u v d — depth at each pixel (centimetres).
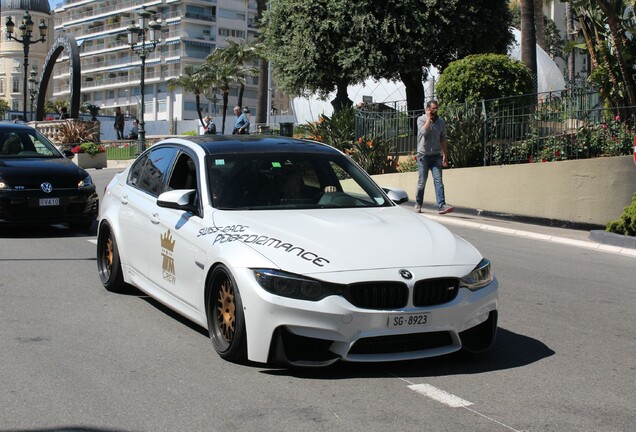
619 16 1598
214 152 664
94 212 1196
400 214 630
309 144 717
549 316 730
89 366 545
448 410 464
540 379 531
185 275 609
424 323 509
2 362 552
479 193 1505
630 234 1194
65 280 845
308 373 529
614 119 1470
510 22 2164
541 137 1495
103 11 12244
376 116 1853
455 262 537
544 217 1416
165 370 536
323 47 2047
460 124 1573
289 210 615
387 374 530
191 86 6538
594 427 442
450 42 2067
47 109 11406
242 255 530
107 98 12244
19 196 1114
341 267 505
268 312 503
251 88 11112
